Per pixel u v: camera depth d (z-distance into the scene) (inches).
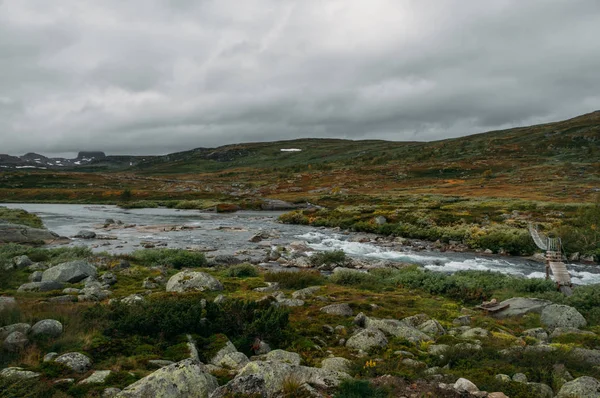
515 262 1425.9
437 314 659.4
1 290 705.6
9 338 381.4
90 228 2359.7
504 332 557.3
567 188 3900.1
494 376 363.6
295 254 1435.8
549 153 7037.4
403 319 605.3
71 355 357.1
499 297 788.0
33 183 6668.3
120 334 441.7
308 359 426.0
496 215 2324.1
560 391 329.1
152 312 469.1
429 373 374.6
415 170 6486.2
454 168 6240.2
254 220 3024.1
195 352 402.6
